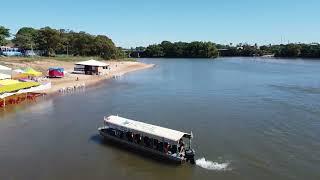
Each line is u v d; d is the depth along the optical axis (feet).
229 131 180.04
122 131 156.15
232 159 142.31
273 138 168.04
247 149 153.28
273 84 366.43
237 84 369.71
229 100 266.36
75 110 229.04
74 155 146.61
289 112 221.46
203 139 167.12
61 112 222.48
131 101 263.49
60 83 339.98
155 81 402.31
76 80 373.40
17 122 196.85
